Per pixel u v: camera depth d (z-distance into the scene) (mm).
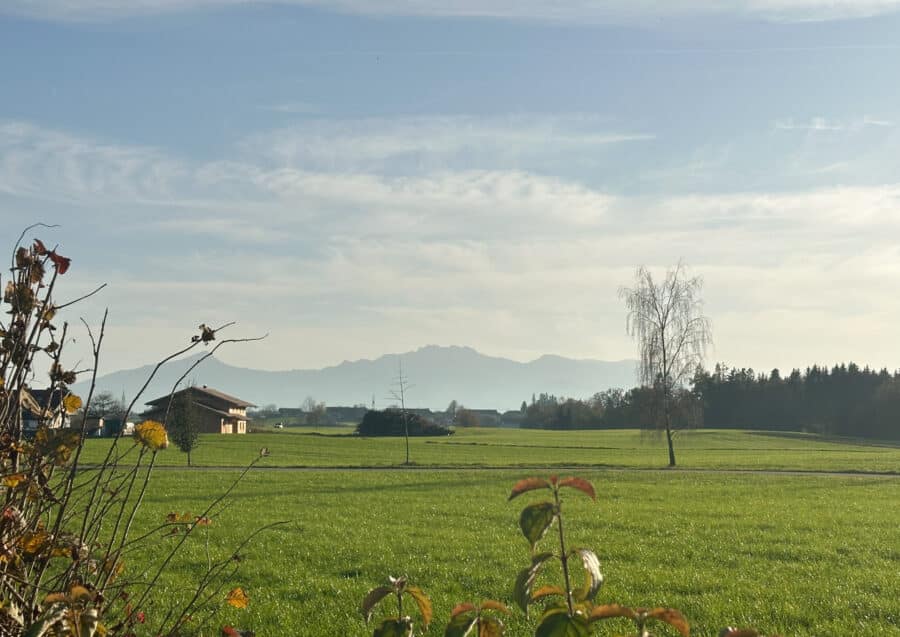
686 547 22328
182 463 65938
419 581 17500
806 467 62250
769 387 165750
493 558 20516
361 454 84938
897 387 150625
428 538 24344
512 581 17156
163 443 3785
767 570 18812
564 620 2459
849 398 160000
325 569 19125
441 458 79188
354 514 31109
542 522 2482
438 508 33312
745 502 35375
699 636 12891
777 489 42062
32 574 3789
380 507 33844
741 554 21234
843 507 33250
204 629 9391
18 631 3244
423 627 3080
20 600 3371
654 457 81500
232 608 14031
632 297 68000
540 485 2543
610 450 97562
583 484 2500
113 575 3865
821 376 168500
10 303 3492
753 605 14898
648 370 67250
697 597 15672
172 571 17344
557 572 17938
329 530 26031
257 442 102688
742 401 166125
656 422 66812
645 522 27953
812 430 158500
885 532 25406
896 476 52031
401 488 43656
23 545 3463
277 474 53469
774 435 135250
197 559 19109
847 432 154375
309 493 40656
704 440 122375
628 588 16531
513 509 32906
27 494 3555
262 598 15547
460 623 2881
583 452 92250
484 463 70312
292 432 143625
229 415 123812
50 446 3525
